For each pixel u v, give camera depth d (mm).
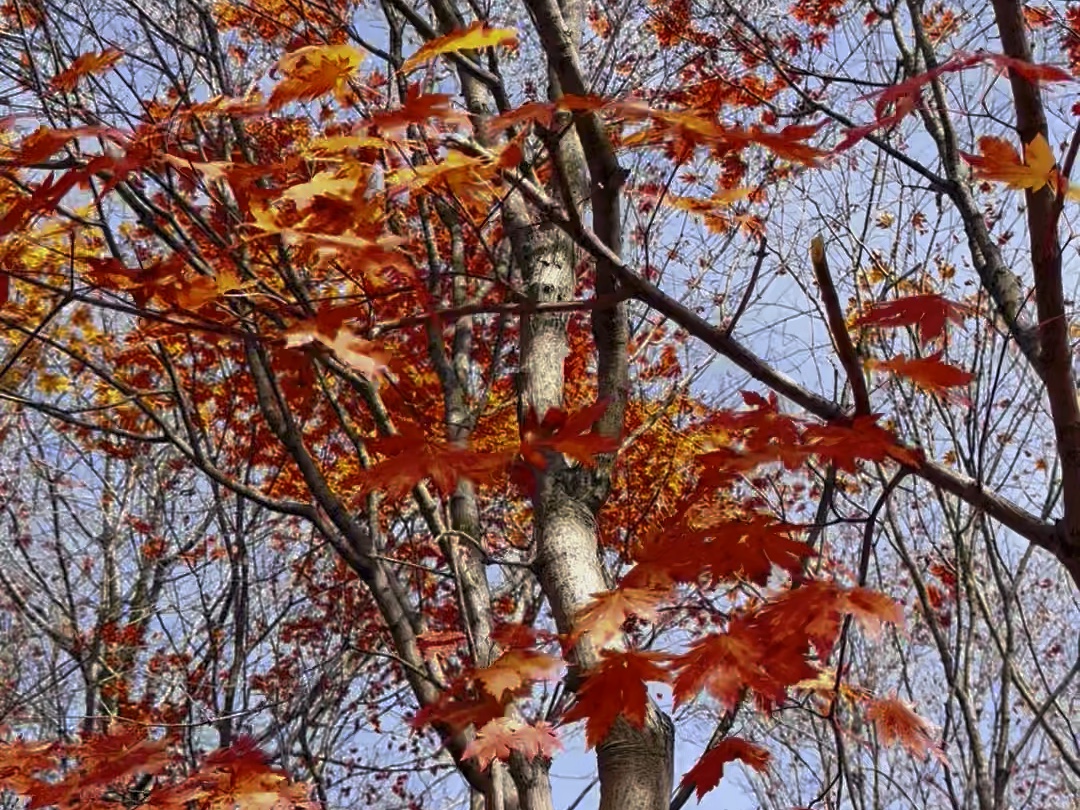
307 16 5203
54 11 4738
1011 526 2404
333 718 7590
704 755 2430
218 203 2689
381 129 2205
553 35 2471
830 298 2139
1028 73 1908
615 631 1976
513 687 2373
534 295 3646
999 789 5344
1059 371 2373
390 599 4035
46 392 7883
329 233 2408
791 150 2090
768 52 4949
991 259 3387
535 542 3170
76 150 3148
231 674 7391
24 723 8070
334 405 4484
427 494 4043
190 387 6441
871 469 6035
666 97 5965
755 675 1895
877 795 5855
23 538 9719
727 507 2572
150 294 2408
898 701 2471
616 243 2688
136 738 2941
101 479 9547
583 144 2619
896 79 5008
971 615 5930
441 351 4133
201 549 9250
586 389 7344
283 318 3059
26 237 2811
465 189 2436
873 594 1965
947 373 2100
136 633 9047
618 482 6902
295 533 8938
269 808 2672
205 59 4977
